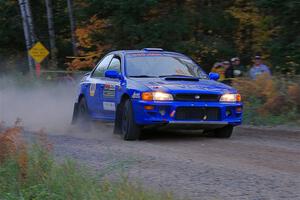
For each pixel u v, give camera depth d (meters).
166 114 20.48
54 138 22.72
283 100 28.16
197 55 49.62
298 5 40.88
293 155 18.05
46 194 12.51
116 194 11.64
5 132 15.84
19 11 74.31
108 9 50.00
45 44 74.25
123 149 19.28
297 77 30.31
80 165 15.04
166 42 49.66
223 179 14.62
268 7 43.03
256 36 50.25
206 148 19.52
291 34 42.97
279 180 14.49
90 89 25.31
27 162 13.97
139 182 13.23
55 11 76.19
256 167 16.12
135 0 47.72
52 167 13.84
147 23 49.41
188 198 12.52
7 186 13.45
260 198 12.80
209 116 20.92
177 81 21.75
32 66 57.38
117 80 22.86
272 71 42.50
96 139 22.22
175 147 19.75
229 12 50.84
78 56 58.97
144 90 20.67
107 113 23.61
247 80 31.33
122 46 50.94
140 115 20.70
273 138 22.19
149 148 19.50
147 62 23.31
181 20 49.38
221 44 49.66
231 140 21.55
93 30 52.41
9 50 77.94
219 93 21.06
